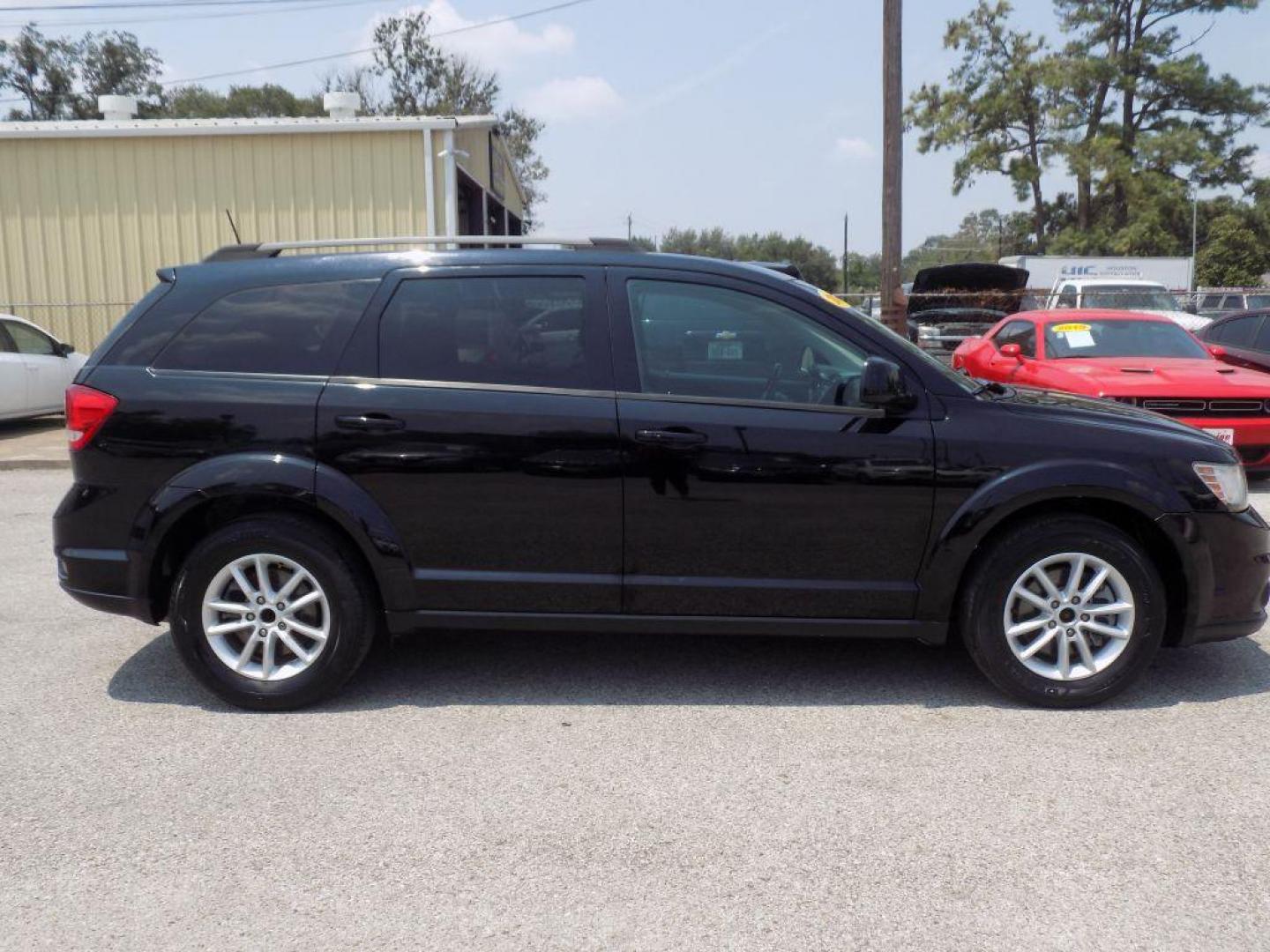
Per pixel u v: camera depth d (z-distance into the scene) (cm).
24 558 703
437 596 429
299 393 425
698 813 343
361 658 434
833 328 430
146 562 428
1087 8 4512
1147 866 309
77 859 316
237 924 283
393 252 443
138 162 1616
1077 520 419
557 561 427
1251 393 861
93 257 1633
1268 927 279
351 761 384
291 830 333
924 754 387
